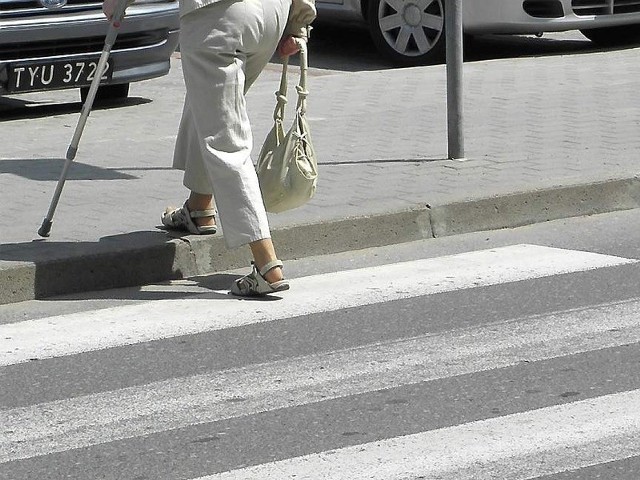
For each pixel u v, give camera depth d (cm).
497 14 2564
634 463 904
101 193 1616
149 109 2220
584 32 2794
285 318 1233
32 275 1311
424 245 1488
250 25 1244
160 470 909
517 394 1031
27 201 1573
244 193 1265
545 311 1239
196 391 1055
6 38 2064
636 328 1184
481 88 2272
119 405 1030
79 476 903
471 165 1702
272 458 922
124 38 2177
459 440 945
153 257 1369
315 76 2461
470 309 1248
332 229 1458
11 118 2170
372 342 1161
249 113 2098
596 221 1579
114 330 1209
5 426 991
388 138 1889
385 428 970
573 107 2084
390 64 2695
